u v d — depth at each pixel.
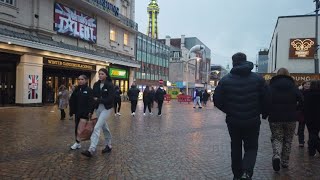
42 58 24.23
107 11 33.25
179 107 30.78
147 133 11.49
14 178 5.59
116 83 38.47
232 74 5.28
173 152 8.16
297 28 32.88
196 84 77.00
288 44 33.09
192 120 17.09
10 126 12.21
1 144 8.60
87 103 7.78
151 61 58.00
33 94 23.42
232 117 5.15
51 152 7.75
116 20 35.66
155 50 59.91
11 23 21.56
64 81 28.80
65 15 27.23
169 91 56.00
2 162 6.68
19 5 22.39
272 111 6.59
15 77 22.73
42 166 6.43
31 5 23.59
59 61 26.23
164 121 16.08
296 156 8.09
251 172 5.01
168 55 67.75
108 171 6.20
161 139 10.19
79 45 30.00
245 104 5.09
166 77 66.69
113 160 7.10
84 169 6.29
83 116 7.86
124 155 7.65
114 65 36.97
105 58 32.09
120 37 38.97
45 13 24.73
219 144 9.49
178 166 6.73
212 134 11.63
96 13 32.44
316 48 24.34
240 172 5.36
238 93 5.12
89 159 7.13
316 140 7.94
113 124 14.09
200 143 9.61
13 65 22.72
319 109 7.84
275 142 6.60
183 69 68.44
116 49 37.72
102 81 7.81
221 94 5.30
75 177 5.75
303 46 32.56
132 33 42.44
